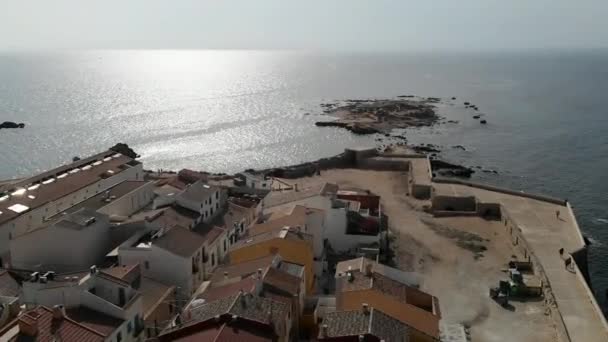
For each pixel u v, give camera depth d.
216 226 83.69
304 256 67.31
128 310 52.91
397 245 98.81
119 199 89.56
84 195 100.94
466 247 98.12
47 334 44.56
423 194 129.38
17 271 69.81
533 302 78.12
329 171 156.25
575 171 169.62
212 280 60.00
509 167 174.50
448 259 92.88
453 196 119.81
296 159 183.50
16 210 86.50
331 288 75.06
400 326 48.66
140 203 94.50
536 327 71.25
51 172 106.75
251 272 58.00
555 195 147.38
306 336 58.22
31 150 191.12
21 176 161.75
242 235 79.81
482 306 76.62
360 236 89.62
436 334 53.88
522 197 121.38
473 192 124.62
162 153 188.12
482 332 69.88
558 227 103.50
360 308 52.94
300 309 58.50
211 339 42.62
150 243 69.56
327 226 89.81
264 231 76.62
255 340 43.66
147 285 63.69
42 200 92.25
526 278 83.94
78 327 46.62
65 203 96.00
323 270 78.94
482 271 88.06
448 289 81.75
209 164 176.38
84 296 53.03
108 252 77.19
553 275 83.56
